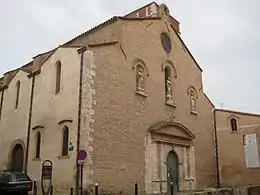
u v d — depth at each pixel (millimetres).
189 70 30562
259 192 23500
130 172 20969
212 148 31281
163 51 27234
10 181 19297
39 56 26172
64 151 19891
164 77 26703
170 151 25000
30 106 23953
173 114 26641
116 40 22344
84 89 19531
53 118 21359
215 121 32438
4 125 26547
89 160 18438
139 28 24891
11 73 29219
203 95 31844
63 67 21734
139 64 24078
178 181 25281
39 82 23891
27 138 23281
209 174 29703
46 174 19562
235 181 29906
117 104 21188
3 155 25562
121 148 20703
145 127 23203
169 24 28891
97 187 17766
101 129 19625
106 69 20984
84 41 24547
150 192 22078
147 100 24031
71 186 18469
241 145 30422
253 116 30281
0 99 28094
